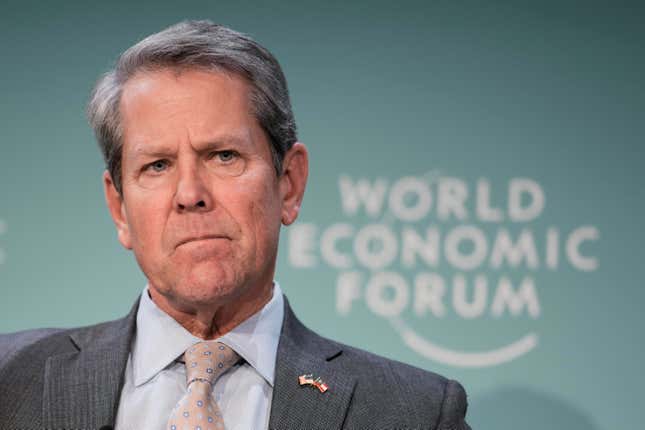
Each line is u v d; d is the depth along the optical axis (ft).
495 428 34.47
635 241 35.24
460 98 35.99
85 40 36.50
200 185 15.89
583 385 34.71
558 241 35.22
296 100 36.14
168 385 16.94
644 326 34.91
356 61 36.32
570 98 35.94
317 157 35.81
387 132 35.91
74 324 35.45
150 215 16.12
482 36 36.27
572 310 35.01
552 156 35.65
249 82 16.83
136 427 16.57
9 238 35.63
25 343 18.71
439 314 34.94
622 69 36.01
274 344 17.87
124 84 16.93
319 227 35.40
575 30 36.22
